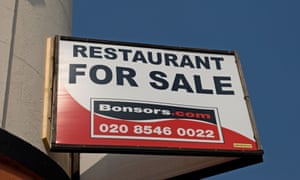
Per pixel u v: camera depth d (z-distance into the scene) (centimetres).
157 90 824
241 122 816
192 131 785
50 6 1007
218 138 788
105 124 760
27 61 860
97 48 858
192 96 834
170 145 759
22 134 778
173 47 900
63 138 733
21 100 807
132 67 848
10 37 842
